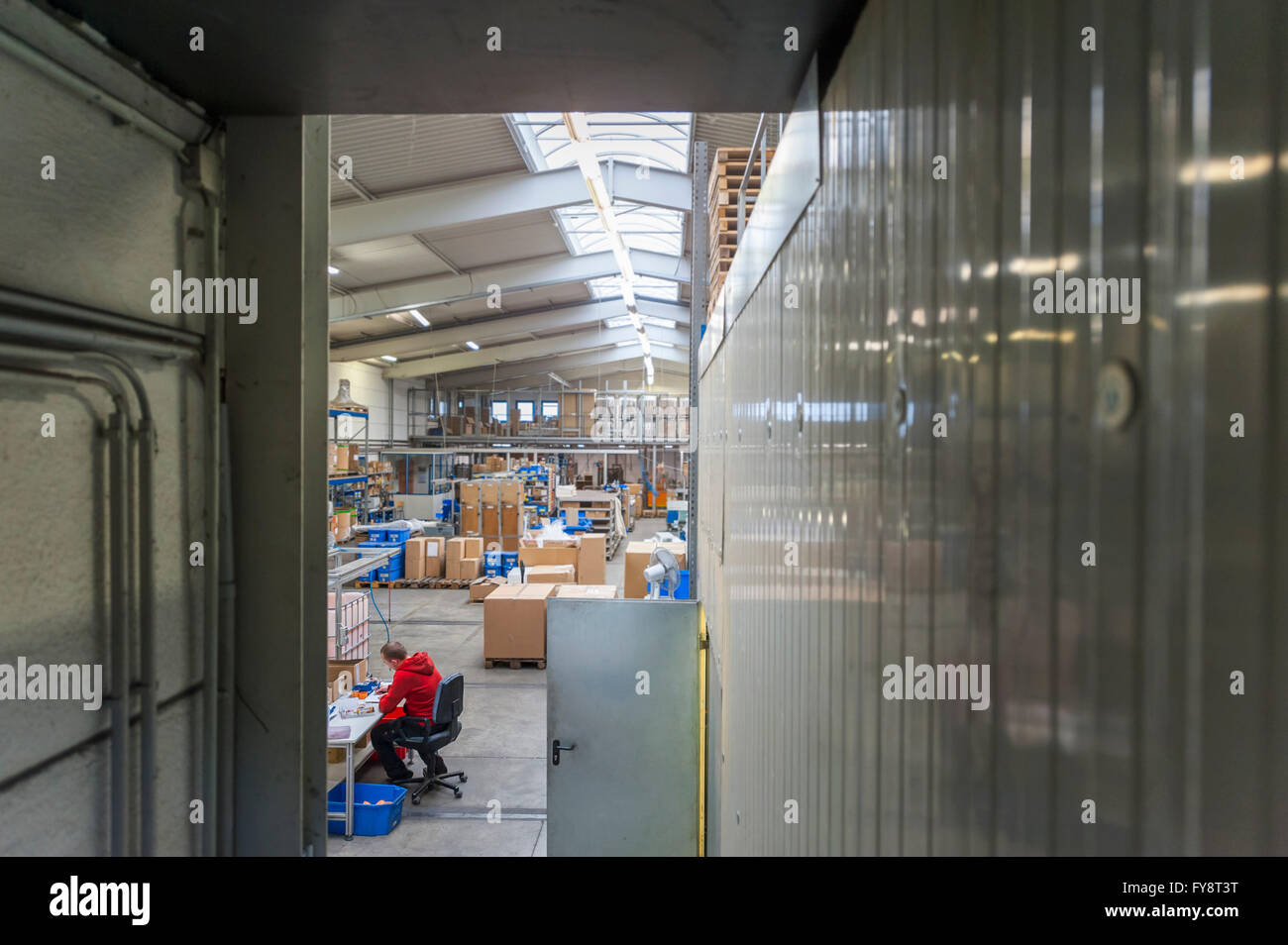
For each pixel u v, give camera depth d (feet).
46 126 4.90
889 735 3.71
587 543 49.08
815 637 5.49
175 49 5.67
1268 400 1.49
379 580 54.34
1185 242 1.67
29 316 4.75
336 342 67.67
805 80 6.03
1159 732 1.76
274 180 7.18
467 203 35.81
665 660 17.61
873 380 4.09
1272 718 1.49
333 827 20.61
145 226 6.05
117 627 5.59
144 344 5.95
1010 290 2.45
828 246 5.24
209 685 6.90
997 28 2.57
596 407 105.60
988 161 2.63
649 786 17.61
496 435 103.19
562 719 17.67
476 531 63.10
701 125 24.97
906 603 3.47
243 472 7.35
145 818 5.90
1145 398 1.80
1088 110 2.03
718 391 14.69
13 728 4.66
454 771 24.44
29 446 4.80
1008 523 2.47
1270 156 1.48
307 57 5.77
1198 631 1.64
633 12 5.02
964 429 2.81
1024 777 2.35
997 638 2.54
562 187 36.27
